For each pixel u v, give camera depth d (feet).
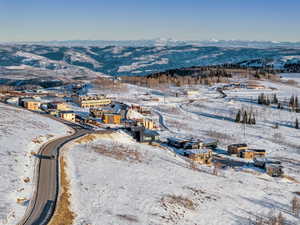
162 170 294.25
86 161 276.62
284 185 333.83
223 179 310.24
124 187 236.02
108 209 198.18
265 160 390.21
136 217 195.42
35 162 254.88
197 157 379.96
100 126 437.58
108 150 323.16
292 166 411.95
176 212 216.54
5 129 327.26
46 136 335.67
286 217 251.19
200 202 242.78
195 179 288.92
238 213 241.55
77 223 175.83
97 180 238.89
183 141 422.82
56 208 184.24
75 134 364.38
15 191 196.24
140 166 292.61
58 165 251.39
